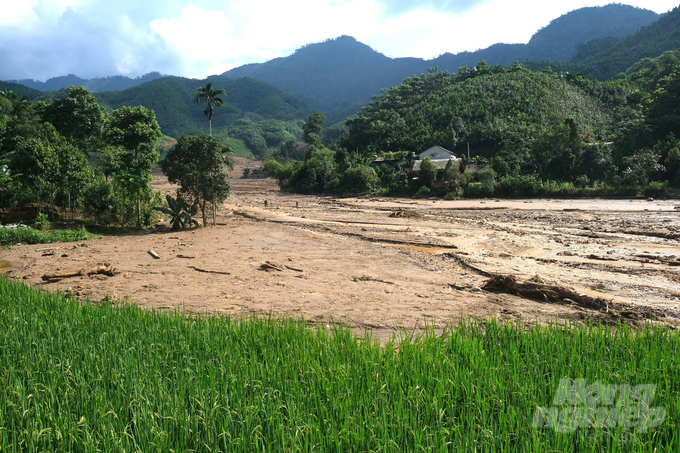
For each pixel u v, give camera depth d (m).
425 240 28.00
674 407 4.92
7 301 11.18
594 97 121.31
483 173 66.31
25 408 5.16
